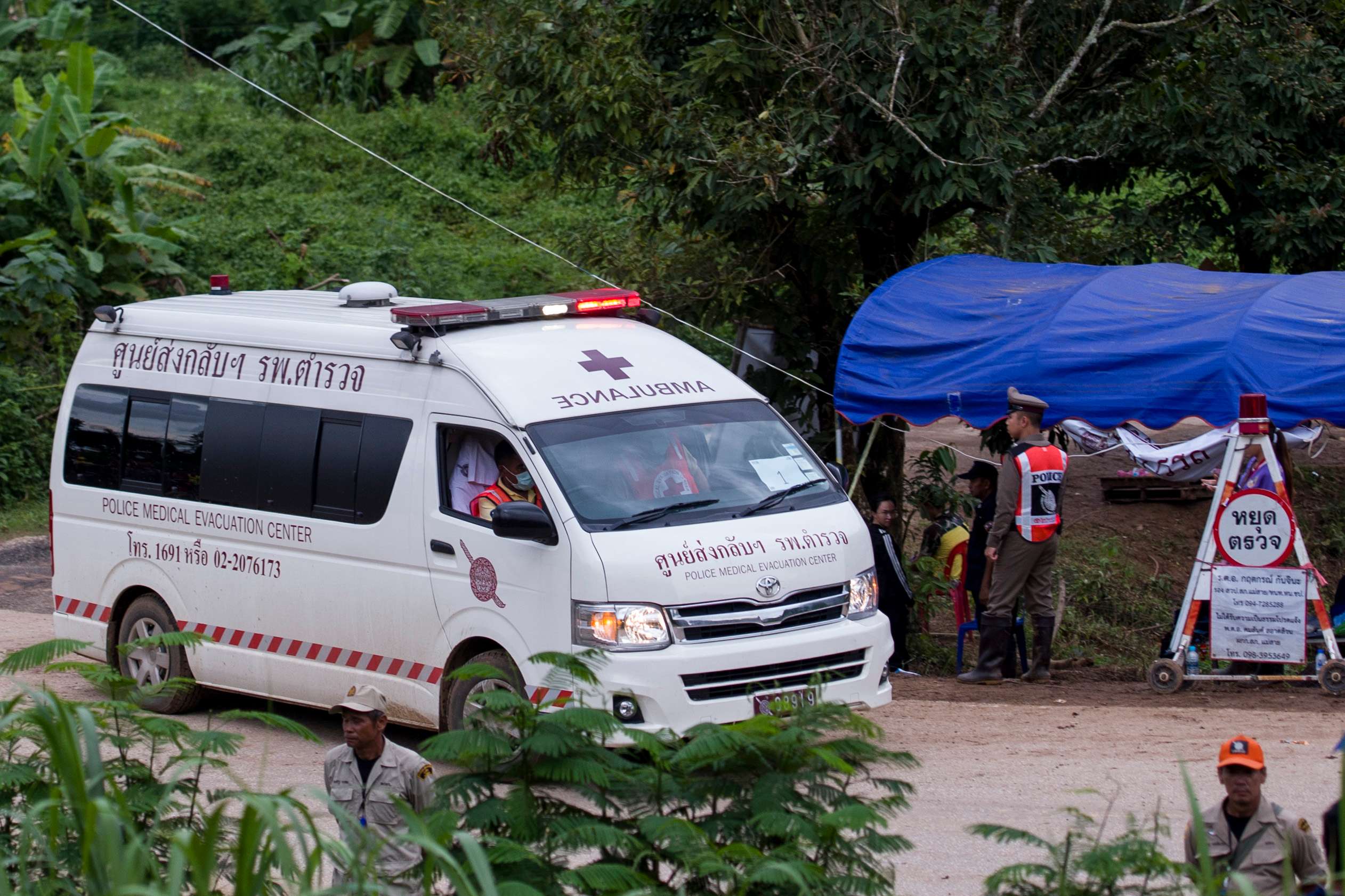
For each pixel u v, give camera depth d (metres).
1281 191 18.59
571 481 9.65
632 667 9.06
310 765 10.46
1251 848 5.73
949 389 13.09
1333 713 11.12
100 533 12.52
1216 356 11.92
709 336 17.25
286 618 11.14
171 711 12.19
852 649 9.80
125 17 48.91
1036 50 17.25
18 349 24.98
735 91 16.34
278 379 11.40
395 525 10.42
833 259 16.95
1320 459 25.19
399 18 41.03
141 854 4.70
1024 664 13.69
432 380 10.45
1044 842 5.36
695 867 4.84
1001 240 16.28
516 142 16.33
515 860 4.93
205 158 36.81
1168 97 16.27
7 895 5.38
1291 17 18.05
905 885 7.61
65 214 26.88
